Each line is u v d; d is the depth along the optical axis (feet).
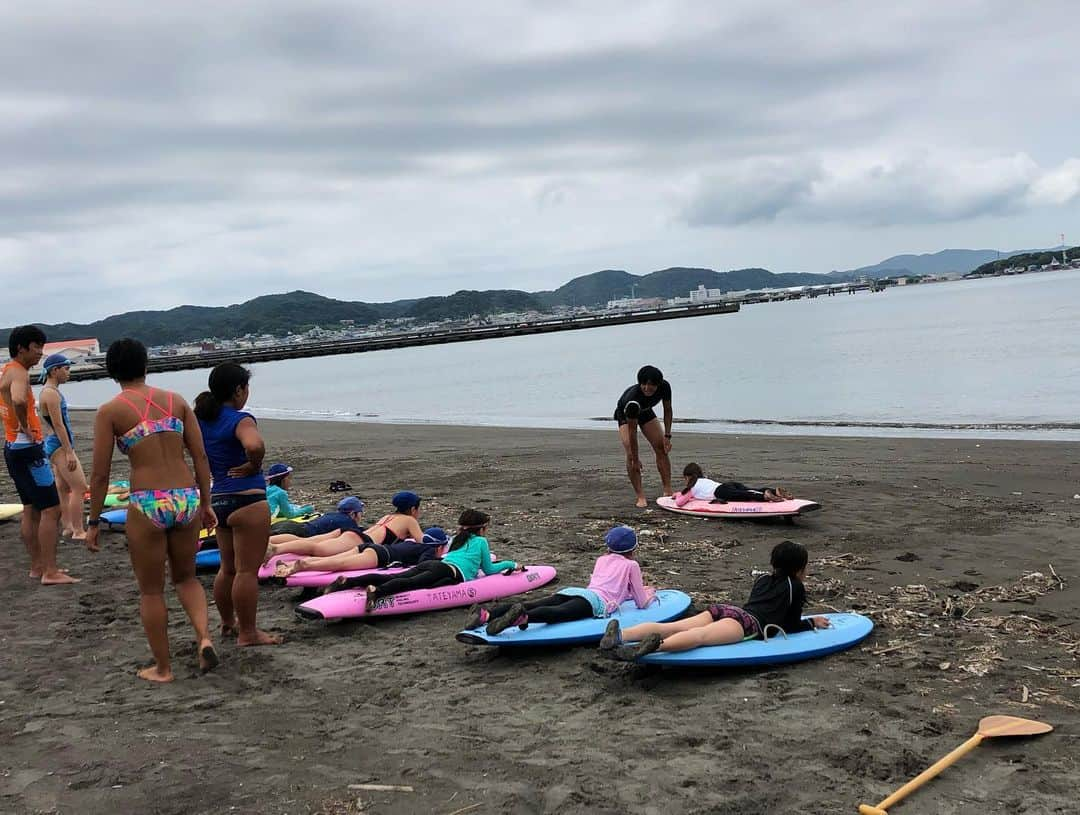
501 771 14.15
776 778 13.80
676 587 25.77
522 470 51.21
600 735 15.58
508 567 25.93
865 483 42.63
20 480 26.37
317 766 14.35
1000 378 95.61
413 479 49.80
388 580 23.58
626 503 39.32
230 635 21.77
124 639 21.54
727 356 160.56
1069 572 26.08
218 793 13.38
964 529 32.32
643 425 38.34
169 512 17.70
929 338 161.27
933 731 15.42
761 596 19.90
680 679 18.42
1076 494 38.50
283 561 26.71
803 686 17.75
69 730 15.92
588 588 21.57
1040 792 13.20
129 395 17.65
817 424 72.33
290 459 62.85
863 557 28.68
